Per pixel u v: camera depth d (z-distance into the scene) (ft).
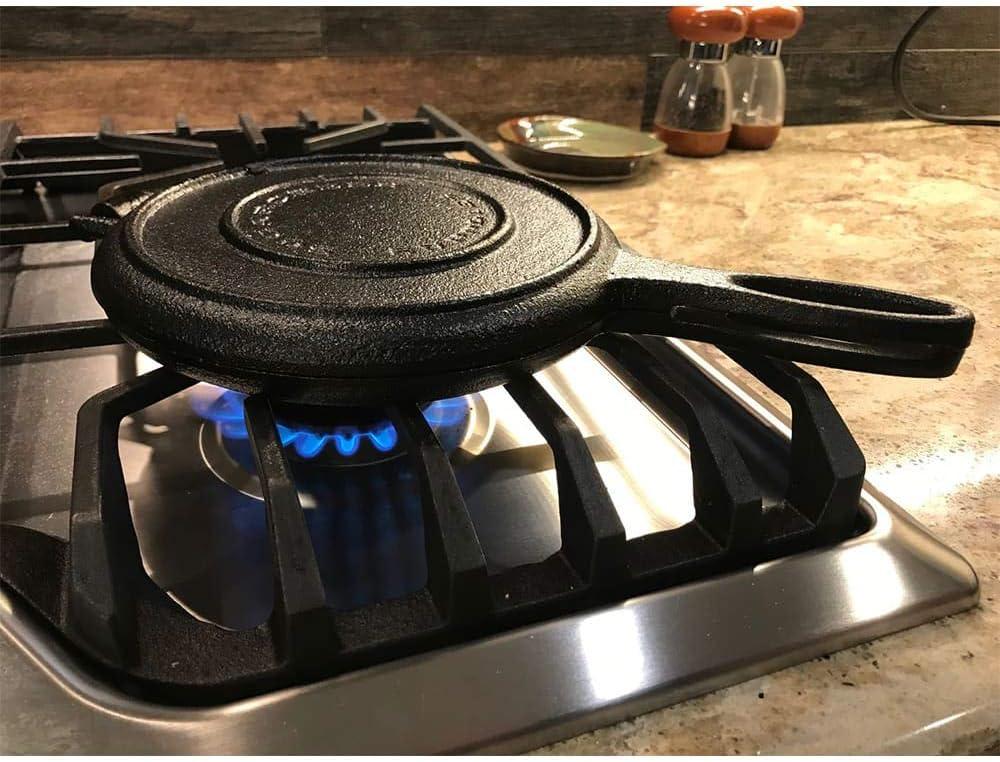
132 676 0.81
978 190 2.63
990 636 0.96
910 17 3.40
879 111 3.55
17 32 2.39
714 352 1.60
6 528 1.02
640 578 0.95
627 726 0.84
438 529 0.88
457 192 1.41
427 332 0.98
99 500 0.90
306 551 0.85
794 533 1.03
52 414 1.39
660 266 1.16
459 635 0.88
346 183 1.44
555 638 0.88
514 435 1.36
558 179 2.59
